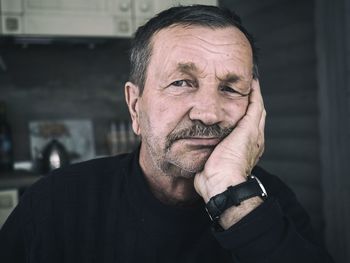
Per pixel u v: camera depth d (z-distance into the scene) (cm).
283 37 328
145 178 85
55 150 227
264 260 69
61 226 88
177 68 73
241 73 75
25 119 252
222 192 75
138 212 84
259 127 84
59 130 258
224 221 74
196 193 84
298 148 321
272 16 336
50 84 257
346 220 280
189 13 75
